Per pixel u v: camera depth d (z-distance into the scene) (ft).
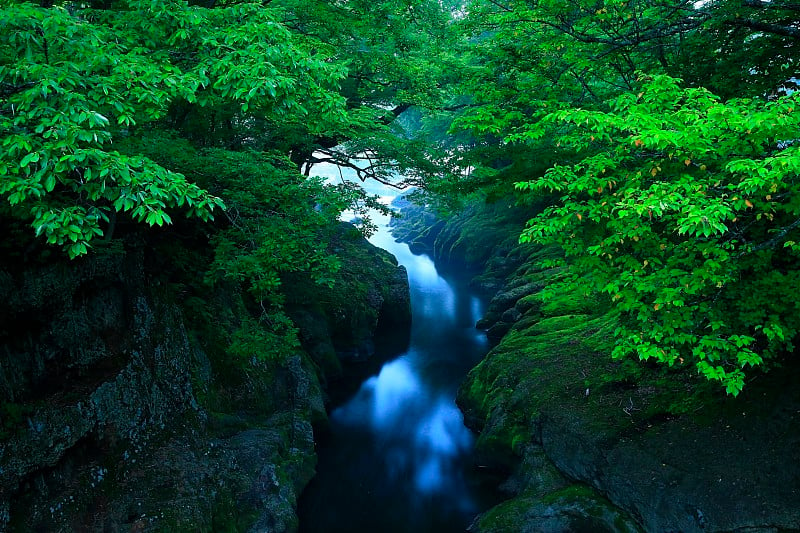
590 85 37.86
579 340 43.24
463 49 57.16
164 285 35.86
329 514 36.19
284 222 31.60
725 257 18.34
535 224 21.57
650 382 33.96
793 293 19.89
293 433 39.55
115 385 27.99
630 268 20.83
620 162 20.98
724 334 21.58
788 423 26.37
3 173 14.48
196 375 35.37
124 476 26.91
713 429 28.43
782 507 23.95
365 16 50.06
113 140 25.55
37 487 23.21
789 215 20.66
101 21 23.32
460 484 39.47
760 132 17.21
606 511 29.04
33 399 24.64
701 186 17.69
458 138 93.15
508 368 43.83
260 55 19.62
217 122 39.09
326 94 22.54
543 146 32.96
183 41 21.66
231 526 28.91
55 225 14.84
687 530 25.70
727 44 30.17
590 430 31.58
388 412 50.85
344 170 208.13
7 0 16.78
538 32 34.99
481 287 93.25
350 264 73.97
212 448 32.40
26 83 16.11
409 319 74.02
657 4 29.22
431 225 140.46
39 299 25.04
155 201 16.07
